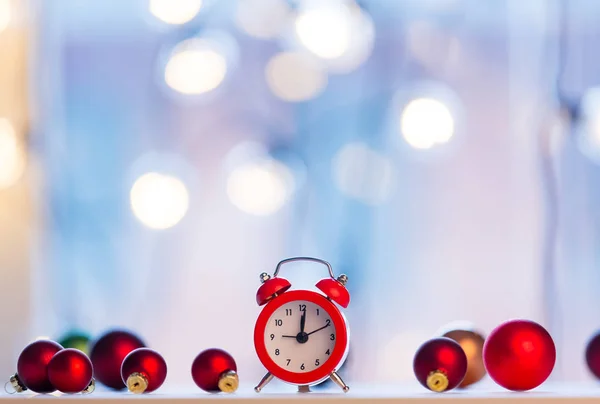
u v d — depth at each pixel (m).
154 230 1.27
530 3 1.26
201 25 1.22
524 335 0.85
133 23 1.27
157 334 1.27
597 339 0.90
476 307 1.27
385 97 1.26
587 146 1.18
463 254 1.27
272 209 1.16
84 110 1.26
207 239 1.28
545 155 1.23
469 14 1.26
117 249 1.27
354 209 1.26
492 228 1.27
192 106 1.28
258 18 1.22
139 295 1.27
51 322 1.23
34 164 1.21
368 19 1.13
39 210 1.21
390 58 1.26
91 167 1.26
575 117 1.17
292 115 1.28
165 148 1.28
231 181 1.16
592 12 1.24
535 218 1.26
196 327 1.27
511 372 0.85
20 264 1.20
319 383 0.89
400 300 1.26
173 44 1.24
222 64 1.12
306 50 1.18
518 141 1.26
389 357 1.25
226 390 0.85
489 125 1.27
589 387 0.94
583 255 1.24
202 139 1.29
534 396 0.82
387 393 0.85
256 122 1.28
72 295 1.25
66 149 1.25
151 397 0.82
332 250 1.26
